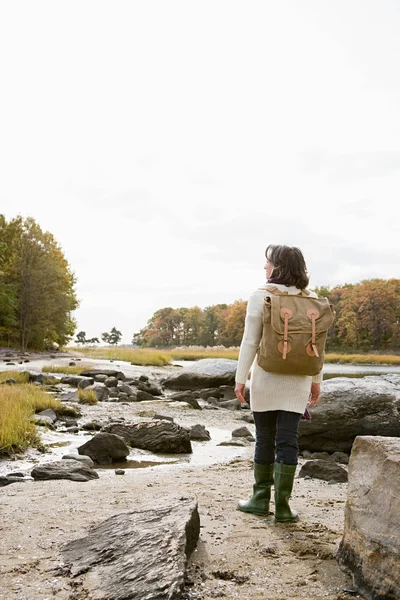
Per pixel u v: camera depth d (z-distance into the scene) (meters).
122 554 2.96
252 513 4.07
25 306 47.06
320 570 2.96
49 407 11.64
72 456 7.39
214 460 7.89
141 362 36.44
